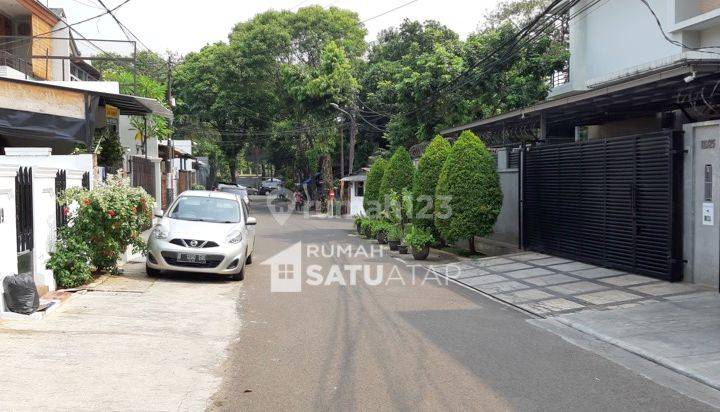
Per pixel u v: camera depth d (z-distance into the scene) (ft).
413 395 17.84
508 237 58.44
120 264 43.32
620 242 40.09
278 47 144.56
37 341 22.34
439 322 28.27
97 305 29.50
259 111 156.25
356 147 146.00
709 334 24.95
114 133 61.62
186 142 144.25
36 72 74.28
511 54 65.21
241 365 20.72
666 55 52.37
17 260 28.35
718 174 32.99
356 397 17.60
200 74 155.43
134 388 17.85
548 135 61.82
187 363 20.72
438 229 53.42
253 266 47.16
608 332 25.90
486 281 40.14
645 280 36.55
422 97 82.02
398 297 34.76
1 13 72.23
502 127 63.72
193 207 42.91
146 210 38.45
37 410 15.61
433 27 126.21
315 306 31.50
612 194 40.91
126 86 81.71
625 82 37.91
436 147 56.85
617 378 19.97
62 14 80.64
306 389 18.28
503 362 21.61
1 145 47.93
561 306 31.58
